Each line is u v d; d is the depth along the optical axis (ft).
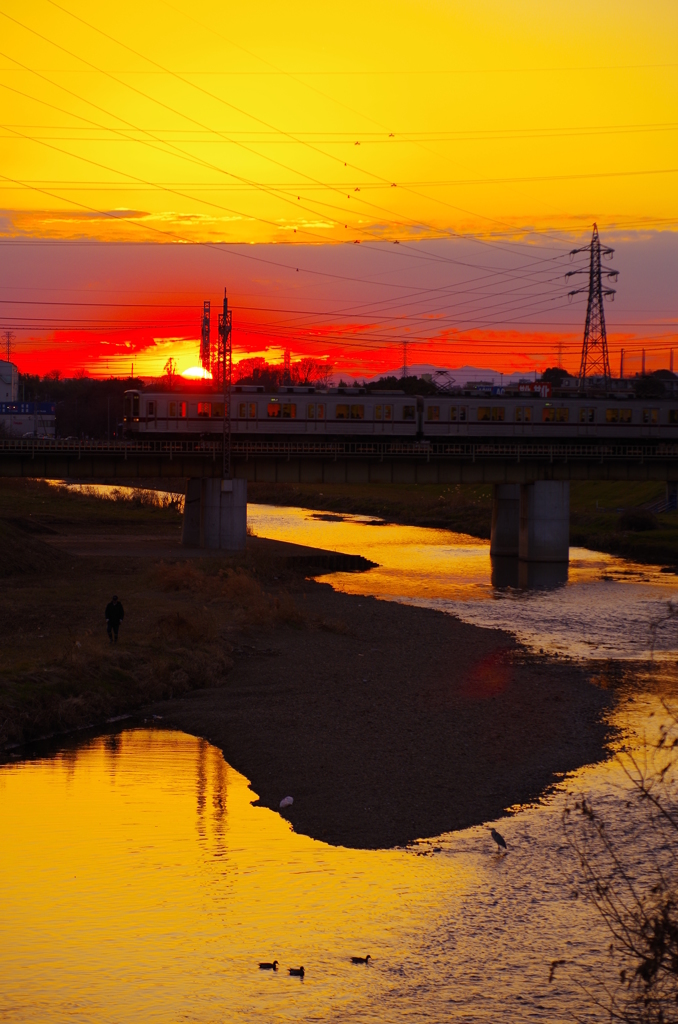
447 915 63.87
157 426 271.28
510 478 284.41
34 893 65.82
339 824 79.41
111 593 183.83
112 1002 53.26
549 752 98.73
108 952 58.59
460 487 504.43
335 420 281.13
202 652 134.00
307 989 55.01
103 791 86.12
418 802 84.43
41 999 53.31
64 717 105.81
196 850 73.36
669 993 47.55
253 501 519.19
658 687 129.59
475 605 205.98
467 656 146.72
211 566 223.30
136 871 69.67
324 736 102.89
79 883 67.46
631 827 78.79
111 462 260.21
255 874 69.56
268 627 158.81
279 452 266.98
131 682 118.32
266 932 61.41
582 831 78.02
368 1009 53.01
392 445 277.44
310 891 67.15
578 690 126.41
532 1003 53.47
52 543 268.00
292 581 229.45
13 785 87.30
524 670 138.21
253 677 128.47
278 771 91.97
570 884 68.54
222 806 82.89
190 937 60.54
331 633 160.45
